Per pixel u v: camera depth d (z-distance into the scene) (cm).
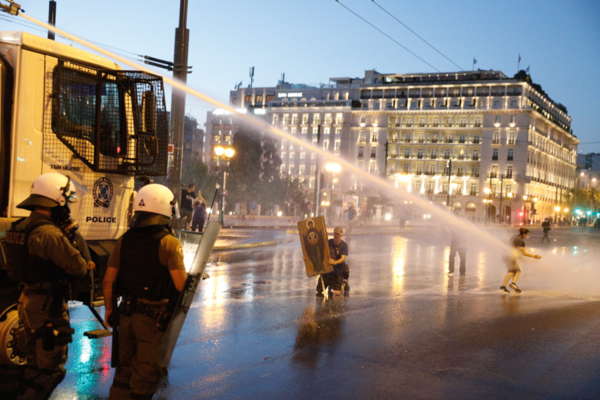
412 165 9819
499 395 493
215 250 1798
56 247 390
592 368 593
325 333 701
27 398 401
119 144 578
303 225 976
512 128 9156
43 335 402
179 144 1472
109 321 361
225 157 2539
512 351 651
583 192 11662
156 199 357
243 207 3938
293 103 10594
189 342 628
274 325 733
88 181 559
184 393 464
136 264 347
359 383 510
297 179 7112
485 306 969
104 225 579
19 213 496
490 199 8794
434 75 10456
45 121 516
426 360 596
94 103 560
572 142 12450
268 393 473
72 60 541
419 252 2259
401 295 1052
